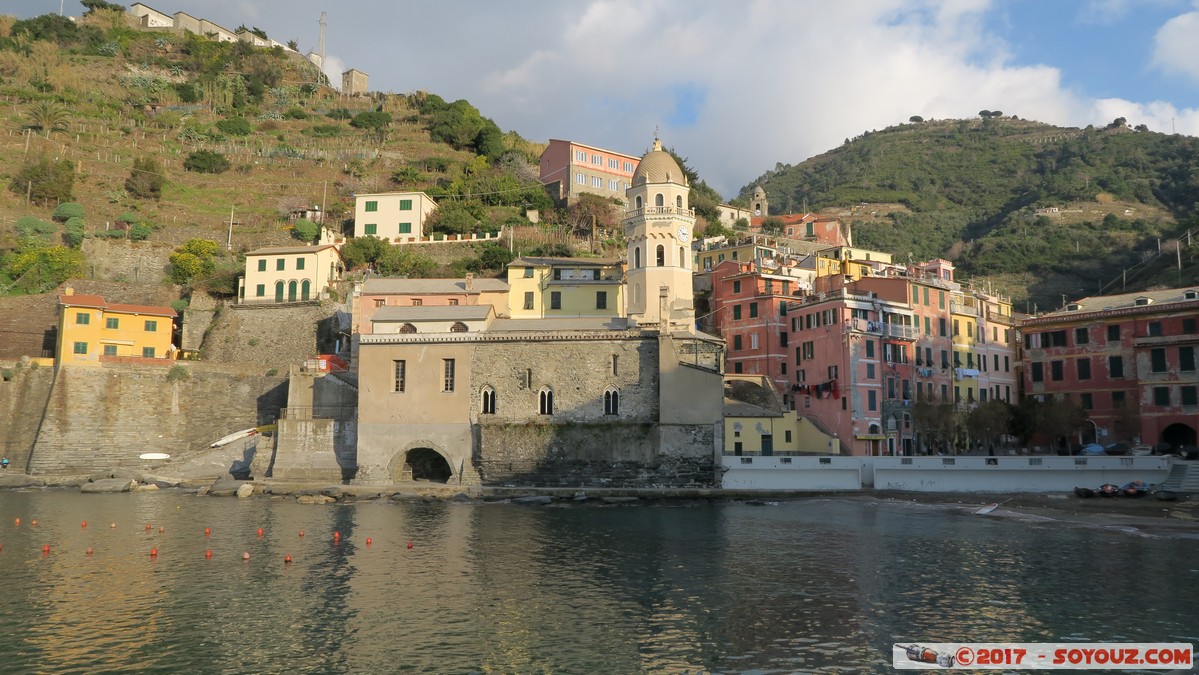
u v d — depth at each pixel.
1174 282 127.56
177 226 131.62
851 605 35.91
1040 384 97.75
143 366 94.19
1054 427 88.94
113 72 191.62
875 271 114.81
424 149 175.62
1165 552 46.81
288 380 96.75
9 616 33.97
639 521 59.16
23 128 153.00
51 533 53.47
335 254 115.56
